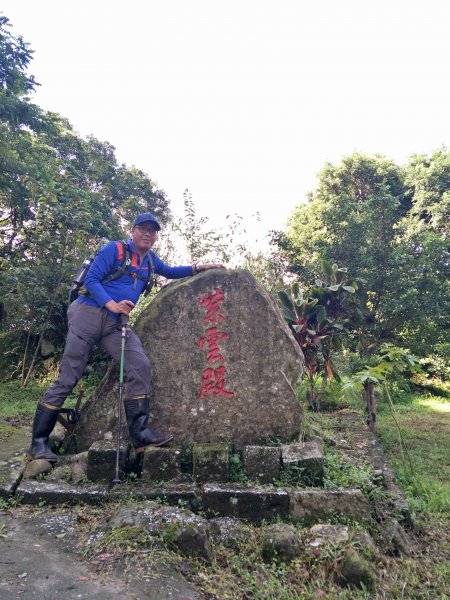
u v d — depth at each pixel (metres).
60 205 7.91
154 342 3.77
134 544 2.44
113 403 3.68
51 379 8.12
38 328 8.51
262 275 9.68
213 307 3.84
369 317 8.33
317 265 9.20
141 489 3.07
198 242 9.17
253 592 2.32
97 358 7.79
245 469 3.33
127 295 3.64
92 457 3.25
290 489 3.12
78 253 8.06
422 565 2.89
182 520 2.62
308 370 6.76
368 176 16.11
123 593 2.11
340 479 3.38
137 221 3.65
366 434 5.40
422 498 4.18
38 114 9.63
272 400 3.76
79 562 2.34
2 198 9.82
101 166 16.05
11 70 9.07
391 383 10.79
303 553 2.62
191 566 2.43
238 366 3.79
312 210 15.77
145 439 3.39
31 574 2.20
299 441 3.74
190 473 3.42
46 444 3.47
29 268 7.77
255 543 2.73
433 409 9.74
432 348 9.43
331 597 2.34
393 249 8.62
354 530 2.84
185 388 3.74
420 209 14.73
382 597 2.43
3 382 8.00
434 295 8.52
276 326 3.87
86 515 2.80
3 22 8.87
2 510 2.86
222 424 3.71
